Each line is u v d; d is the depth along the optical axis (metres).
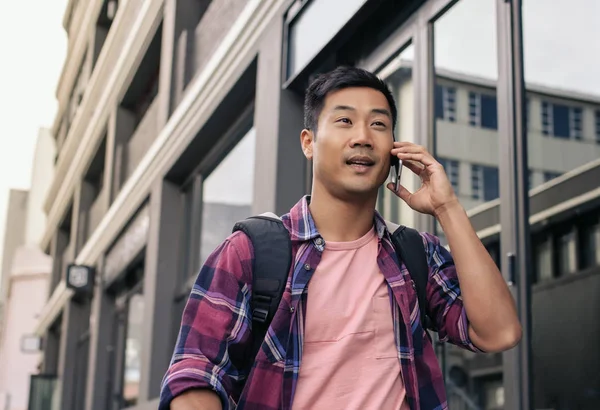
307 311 1.75
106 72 14.80
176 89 9.40
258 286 1.75
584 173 3.54
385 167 1.86
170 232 9.31
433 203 1.87
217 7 8.33
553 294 3.53
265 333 1.74
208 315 1.70
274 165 5.60
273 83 5.85
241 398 1.69
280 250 1.78
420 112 4.42
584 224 3.52
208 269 1.76
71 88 21.38
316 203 1.87
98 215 15.50
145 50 11.09
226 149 8.05
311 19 5.37
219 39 7.97
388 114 1.88
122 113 13.15
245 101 7.27
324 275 1.79
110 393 12.61
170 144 9.12
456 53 4.18
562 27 3.71
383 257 1.84
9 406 37.34
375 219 1.90
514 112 3.72
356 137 1.82
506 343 1.77
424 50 4.43
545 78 3.69
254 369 1.70
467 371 3.95
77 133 18.11
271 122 5.77
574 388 3.44
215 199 8.23
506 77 3.80
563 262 3.56
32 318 38.09
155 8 10.38
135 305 11.37
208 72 7.71
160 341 9.01
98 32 17.05
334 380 1.72
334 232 1.85
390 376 1.75
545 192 3.60
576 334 3.44
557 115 3.64
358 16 4.76
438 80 4.30
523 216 3.60
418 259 1.89
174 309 9.11
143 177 10.33
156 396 8.80
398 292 1.80
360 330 1.75
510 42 3.79
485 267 1.78
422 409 1.77
